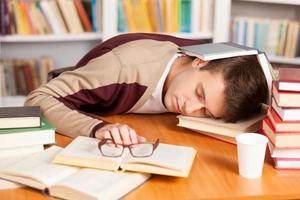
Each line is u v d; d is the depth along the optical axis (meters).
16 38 2.80
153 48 1.54
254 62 1.36
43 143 1.16
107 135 1.14
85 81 1.44
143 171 1.02
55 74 1.81
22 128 1.15
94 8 2.93
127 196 0.96
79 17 2.92
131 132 1.14
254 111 1.37
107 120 1.47
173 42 1.77
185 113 1.35
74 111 1.35
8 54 3.08
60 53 3.19
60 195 0.95
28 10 2.82
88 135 1.23
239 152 1.07
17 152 1.14
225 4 3.03
